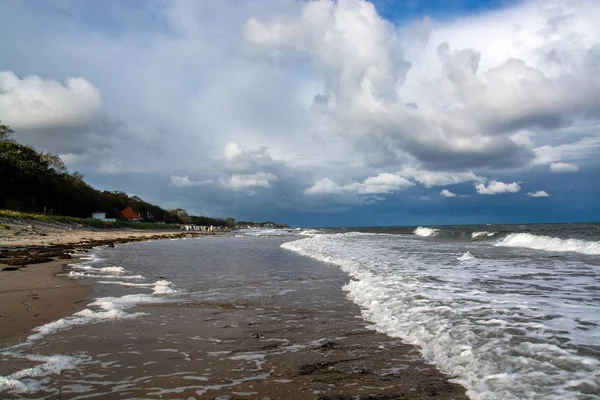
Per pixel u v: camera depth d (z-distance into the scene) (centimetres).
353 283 1076
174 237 5538
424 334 598
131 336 614
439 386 422
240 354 536
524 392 384
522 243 2577
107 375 458
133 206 12462
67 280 1151
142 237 4712
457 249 2291
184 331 645
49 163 8469
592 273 1209
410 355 525
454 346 534
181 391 416
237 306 840
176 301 889
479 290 938
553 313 699
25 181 6494
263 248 2830
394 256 1859
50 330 639
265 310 802
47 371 469
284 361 509
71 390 415
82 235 4066
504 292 909
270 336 620
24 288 1016
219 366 490
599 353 482
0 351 539
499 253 1961
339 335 623
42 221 4591
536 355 482
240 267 1567
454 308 749
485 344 533
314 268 1513
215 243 3759
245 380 447
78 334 620
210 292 1005
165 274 1347
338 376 457
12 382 435
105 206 9869
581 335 562
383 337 608
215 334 630
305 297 937
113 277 1238
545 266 1398
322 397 402
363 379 447
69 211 8100
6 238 2817
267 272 1404
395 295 888
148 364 495
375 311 772
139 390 417
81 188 9075
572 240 2178
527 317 672
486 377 430
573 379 407
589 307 746
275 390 420
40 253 1967
